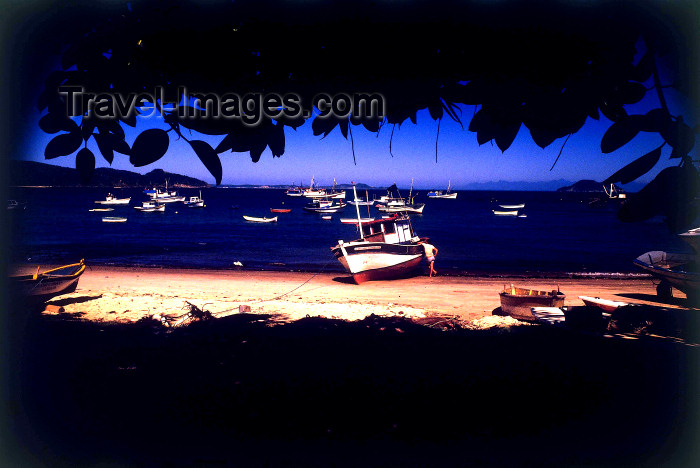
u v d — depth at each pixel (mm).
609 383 6809
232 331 10781
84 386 7074
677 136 1291
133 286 20844
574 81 1397
